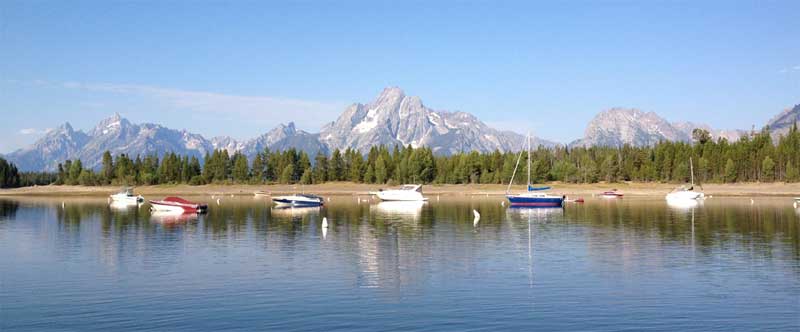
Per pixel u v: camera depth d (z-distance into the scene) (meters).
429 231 69.75
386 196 149.12
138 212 110.25
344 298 34.31
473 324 28.98
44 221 88.50
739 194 171.62
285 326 28.86
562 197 121.25
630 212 101.56
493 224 78.75
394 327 28.56
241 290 36.50
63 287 37.69
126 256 50.28
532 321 29.41
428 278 39.88
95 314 31.36
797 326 28.48
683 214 95.50
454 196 184.38
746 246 54.16
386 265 45.16
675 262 45.59
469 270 42.75
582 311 31.20
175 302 33.69
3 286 38.09
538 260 46.94
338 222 83.62
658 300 33.44
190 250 53.81
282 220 88.06
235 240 61.31
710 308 31.73
